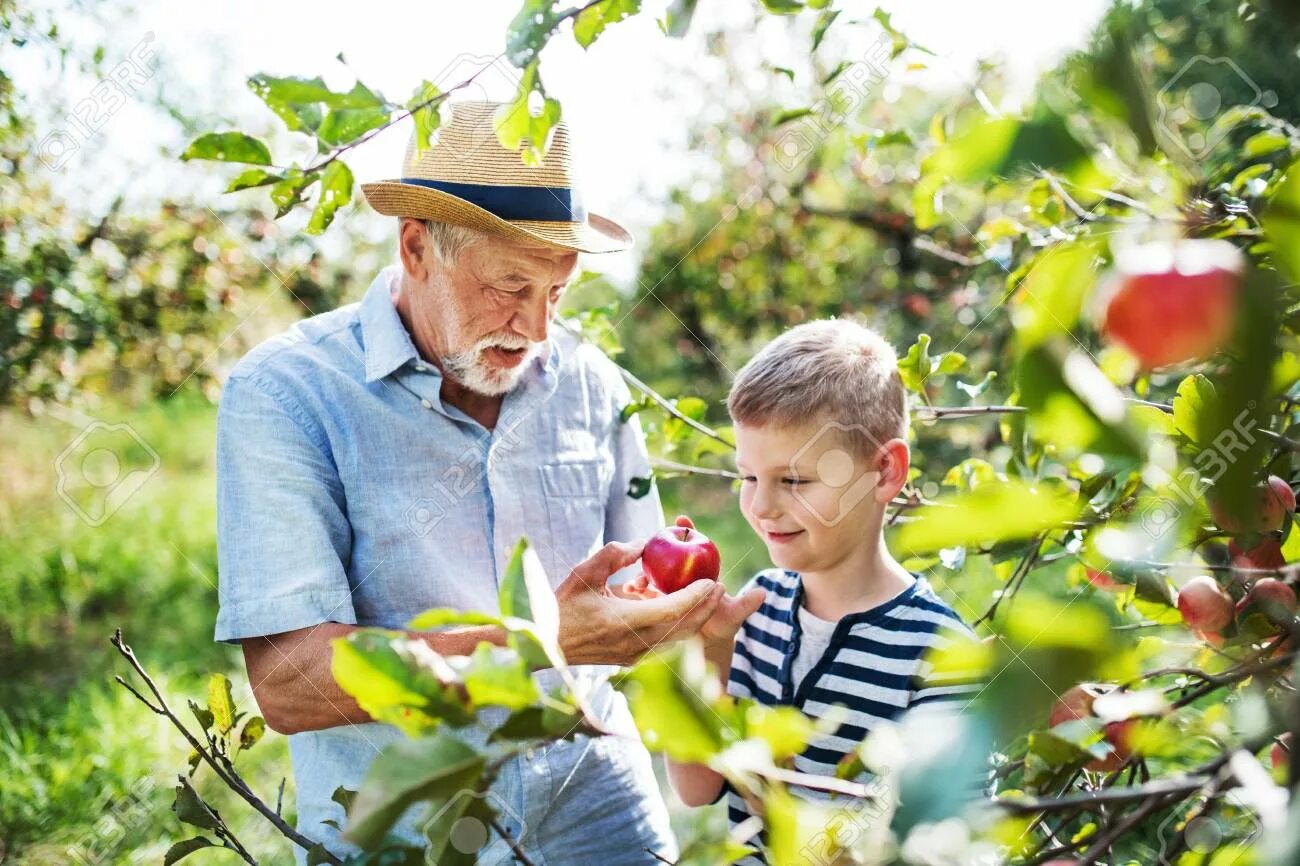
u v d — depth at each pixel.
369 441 1.86
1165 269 0.63
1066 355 0.56
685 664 0.77
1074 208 1.76
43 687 4.71
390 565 1.86
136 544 6.46
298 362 1.87
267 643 1.75
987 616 1.83
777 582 1.96
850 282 7.48
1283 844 0.54
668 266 8.25
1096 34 0.64
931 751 0.60
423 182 1.86
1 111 5.05
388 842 0.92
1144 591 1.21
